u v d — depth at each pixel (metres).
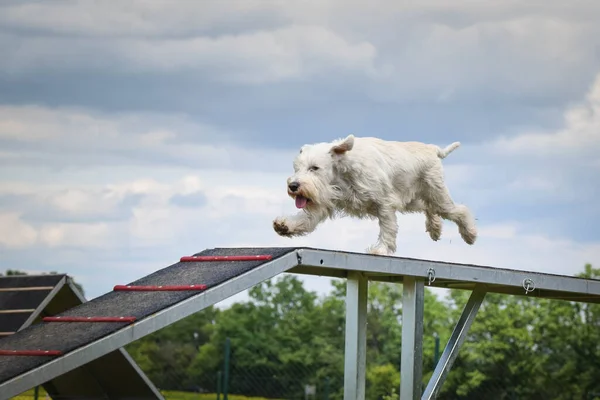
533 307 23.52
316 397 22.78
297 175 9.58
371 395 22.09
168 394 21.58
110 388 12.41
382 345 24.89
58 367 7.59
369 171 9.85
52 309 12.12
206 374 24.14
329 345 24.52
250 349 25.00
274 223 9.62
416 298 9.75
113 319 8.15
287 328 25.27
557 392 22.25
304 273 9.70
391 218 10.02
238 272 8.49
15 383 7.39
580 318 23.05
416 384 9.72
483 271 9.94
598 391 22.09
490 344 22.44
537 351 22.80
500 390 22.22
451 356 10.50
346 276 9.82
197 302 8.21
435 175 10.52
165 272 9.54
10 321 11.10
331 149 9.70
